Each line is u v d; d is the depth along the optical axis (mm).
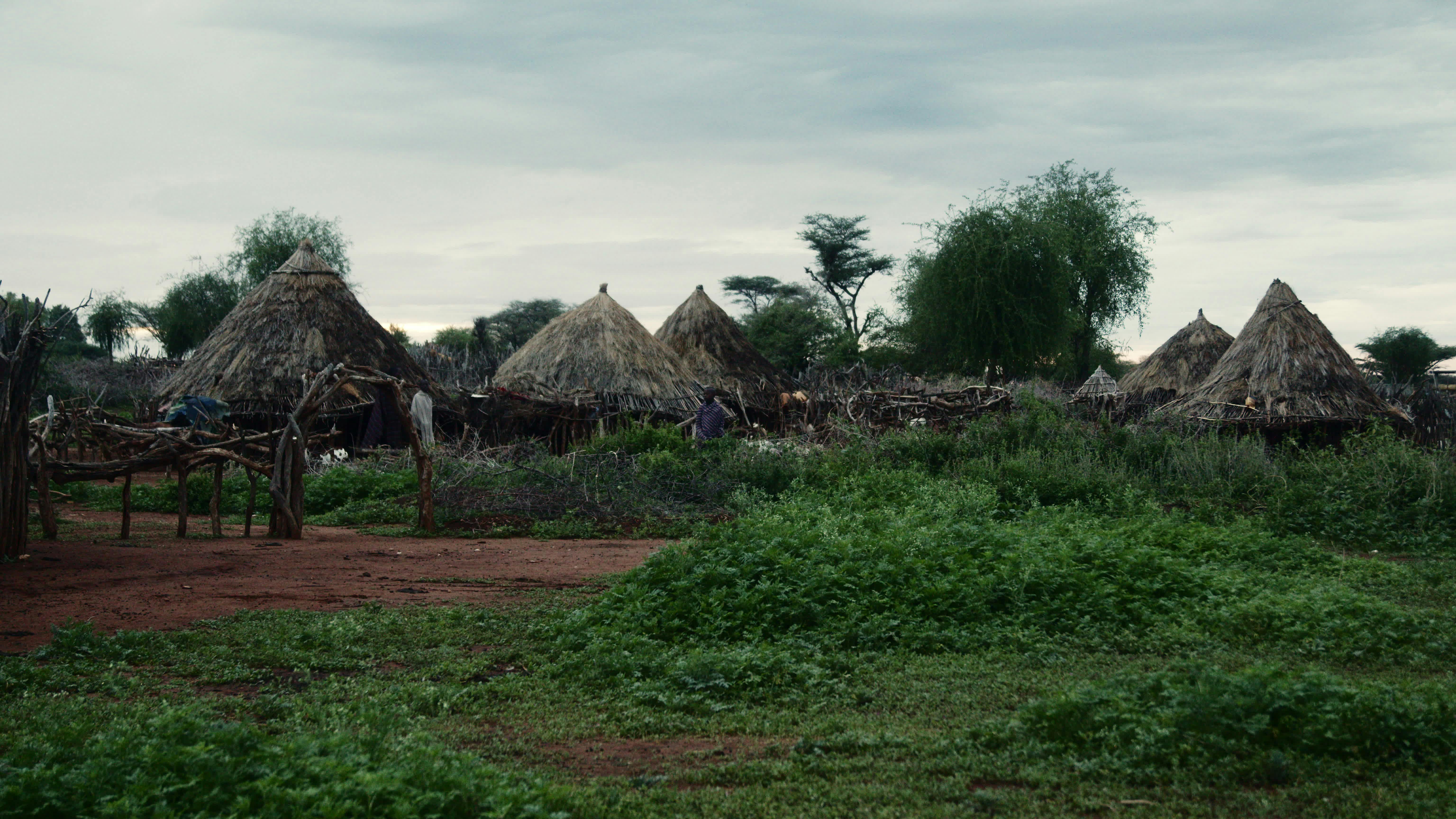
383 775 3666
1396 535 12875
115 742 4012
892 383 31375
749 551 8523
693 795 4203
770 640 7004
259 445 12977
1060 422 18719
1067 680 5945
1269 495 15117
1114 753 4562
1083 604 7656
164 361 38969
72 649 6316
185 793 3553
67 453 17875
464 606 8117
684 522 13992
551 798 3801
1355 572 10000
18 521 9891
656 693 5703
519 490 14820
